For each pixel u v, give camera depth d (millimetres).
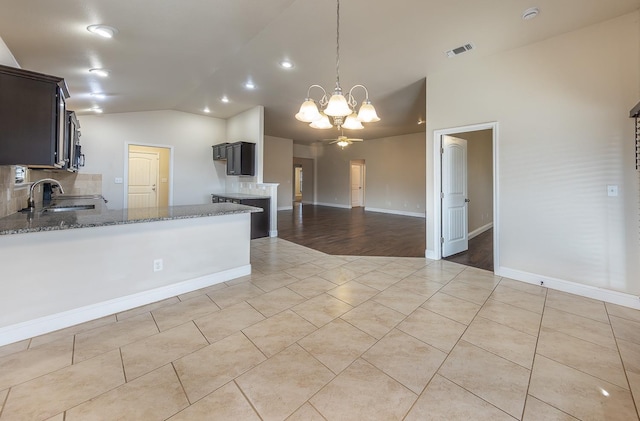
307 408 1475
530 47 3227
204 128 6910
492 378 1716
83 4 1965
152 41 2697
